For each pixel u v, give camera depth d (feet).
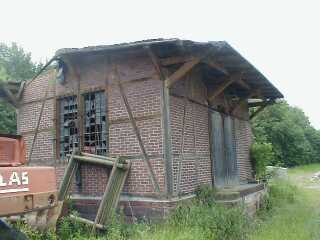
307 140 161.48
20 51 115.55
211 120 40.06
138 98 32.76
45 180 17.20
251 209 40.40
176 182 32.01
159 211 30.60
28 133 40.98
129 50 32.14
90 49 32.50
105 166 33.63
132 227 28.86
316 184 89.04
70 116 37.60
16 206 15.71
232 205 33.76
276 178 66.28
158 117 31.65
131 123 32.86
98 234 29.73
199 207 30.32
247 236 29.30
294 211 43.19
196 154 35.99
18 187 15.90
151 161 31.65
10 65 112.06
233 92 46.01
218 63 34.19
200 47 29.96
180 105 33.94
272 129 148.36
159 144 31.42
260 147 51.75
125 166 32.09
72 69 36.09
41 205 16.80
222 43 28.89
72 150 37.09
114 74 34.24
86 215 34.42
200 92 38.52
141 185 31.89
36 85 40.83
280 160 147.33
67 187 34.24
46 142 39.09
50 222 24.81
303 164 151.94
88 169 34.91
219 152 41.37
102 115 34.94
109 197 31.24
